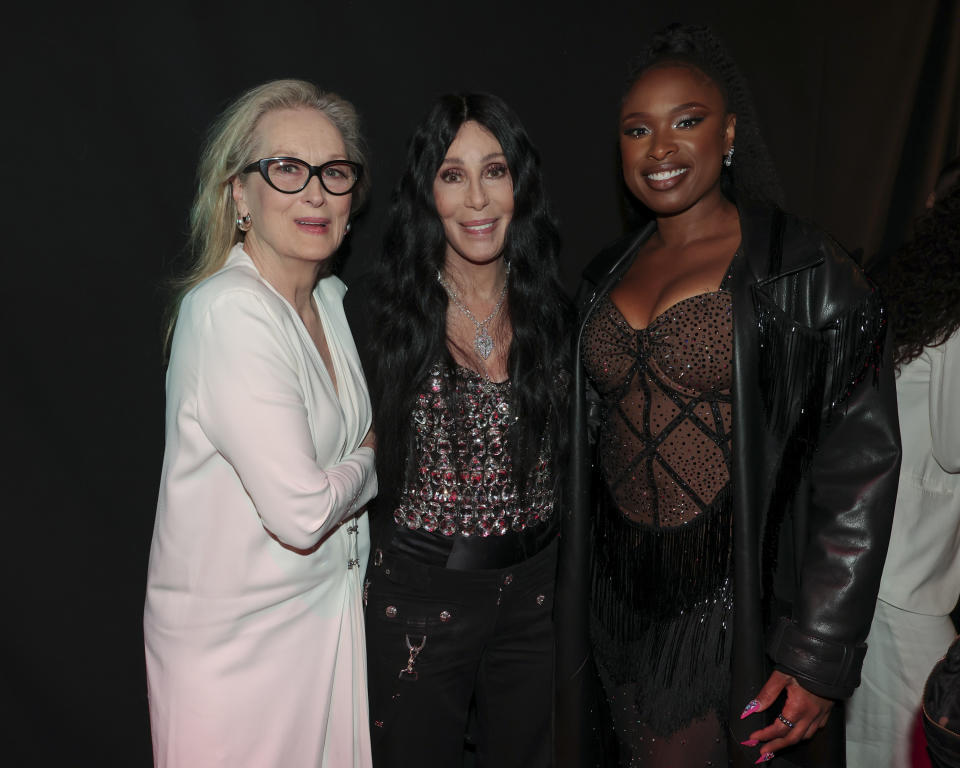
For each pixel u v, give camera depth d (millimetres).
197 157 2006
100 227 1956
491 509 1853
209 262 1719
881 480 1643
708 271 1716
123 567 2119
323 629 1718
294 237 1619
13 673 2051
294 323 1652
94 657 2125
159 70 1952
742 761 1715
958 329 1841
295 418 1548
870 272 2053
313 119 1622
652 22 2424
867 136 2771
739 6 2531
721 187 1843
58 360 1979
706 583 1757
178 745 1625
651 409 1761
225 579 1616
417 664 1885
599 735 1940
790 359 1644
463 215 1838
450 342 1896
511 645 1971
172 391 1626
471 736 2211
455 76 2234
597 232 2467
